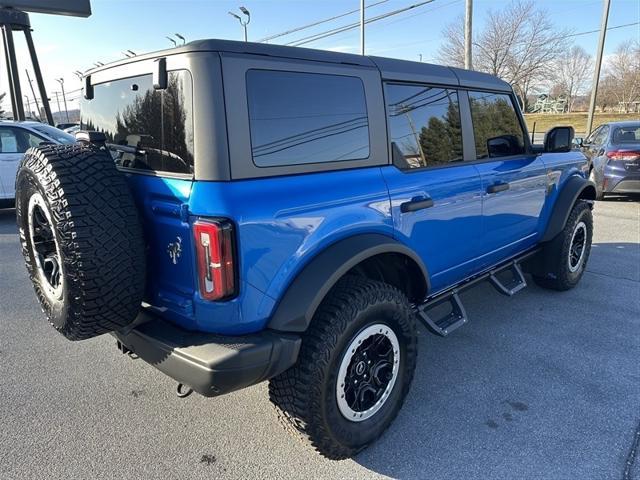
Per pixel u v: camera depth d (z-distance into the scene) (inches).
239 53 79.0
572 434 104.4
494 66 1804.9
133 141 94.0
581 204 182.1
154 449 101.3
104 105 103.9
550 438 103.3
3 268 229.8
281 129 83.7
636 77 2001.7
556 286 185.2
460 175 123.7
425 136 115.9
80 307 78.9
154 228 86.0
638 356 137.9
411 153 111.3
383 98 103.7
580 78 2320.4
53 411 114.3
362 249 91.9
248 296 79.5
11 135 338.0
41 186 79.1
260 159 80.5
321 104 90.7
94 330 82.9
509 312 170.1
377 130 101.8
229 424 110.0
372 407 98.9
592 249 249.6
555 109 2269.9
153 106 86.4
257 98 80.7
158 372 132.4
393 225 104.1
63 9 650.2
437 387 123.3
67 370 133.5
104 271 77.7
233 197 76.3
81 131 104.5
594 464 95.3
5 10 636.1
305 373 86.3
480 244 137.4
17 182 92.0
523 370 131.1
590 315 167.0
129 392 122.6
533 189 157.6
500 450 100.0
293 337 83.7
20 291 197.6
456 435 105.0
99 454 99.6
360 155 98.5
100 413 113.7
